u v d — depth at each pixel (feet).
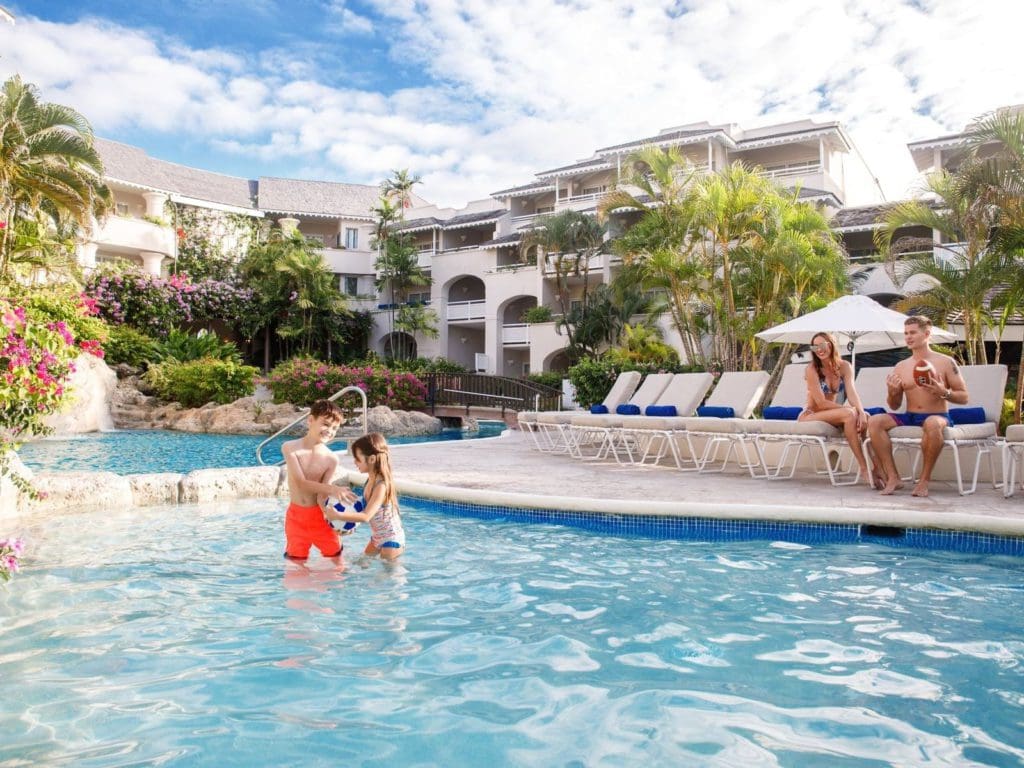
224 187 135.03
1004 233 38.09
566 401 77.97
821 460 29.55
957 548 18.03
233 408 63.77
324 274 119.03
